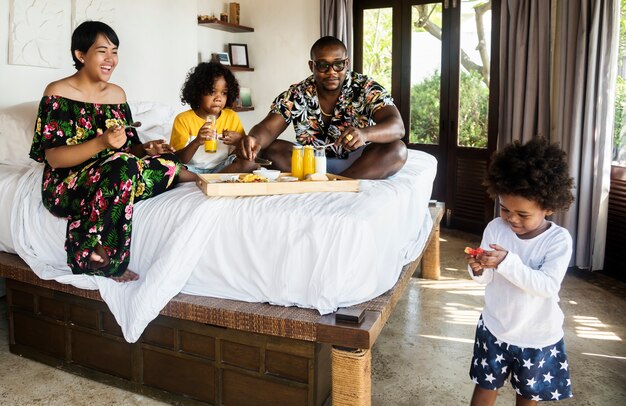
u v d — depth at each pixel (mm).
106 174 1870
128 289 1840
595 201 3373
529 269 1370
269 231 1703
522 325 1476
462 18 4406
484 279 1509
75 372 2092
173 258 1744
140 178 1922
